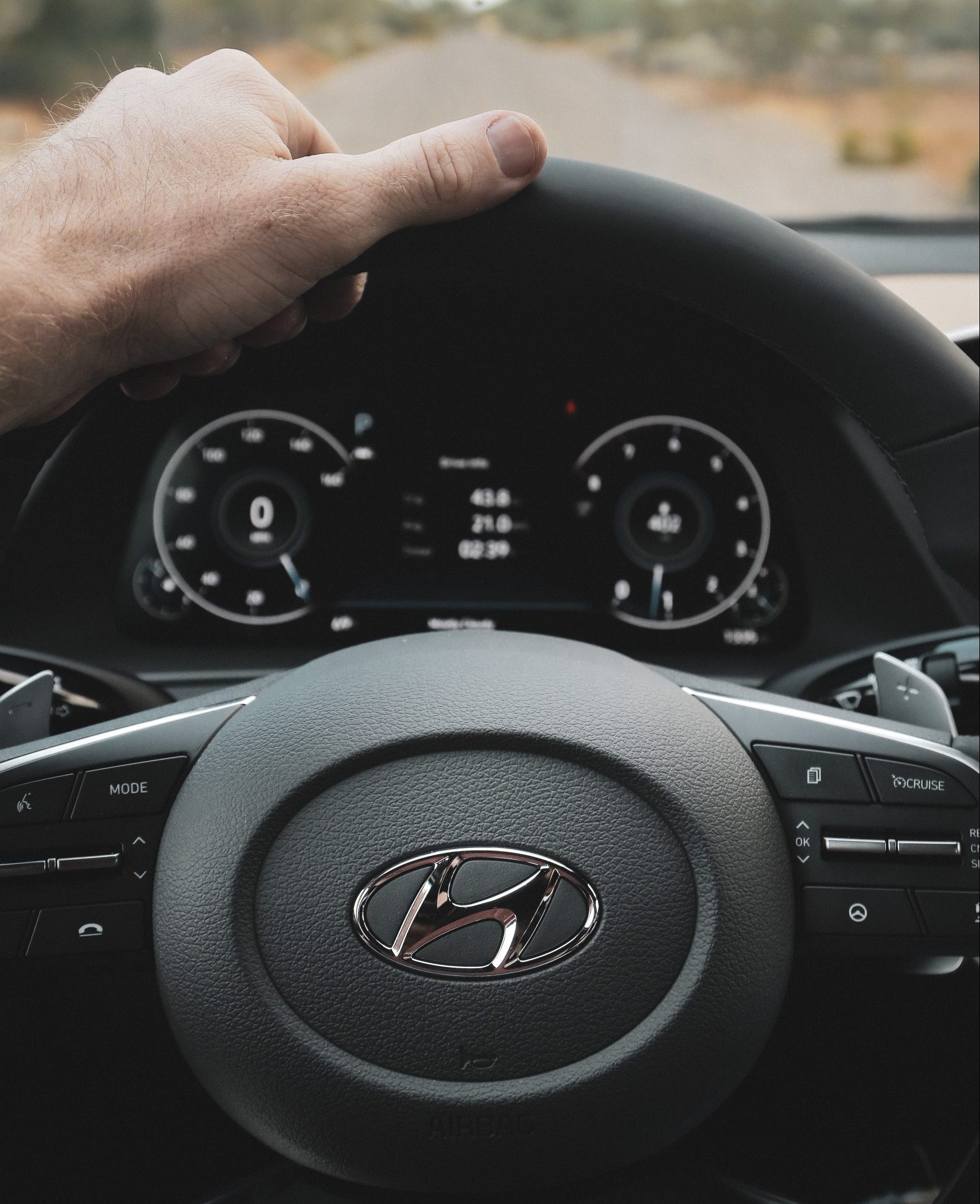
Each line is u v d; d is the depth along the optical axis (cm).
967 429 72
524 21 1109
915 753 71
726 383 179
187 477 185
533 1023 63
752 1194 71
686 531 188
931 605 174
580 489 190
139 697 150
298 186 62
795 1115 76
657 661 190
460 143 64
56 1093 75
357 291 79
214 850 65
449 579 191
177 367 77
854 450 172
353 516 190
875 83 1571
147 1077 74
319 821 65
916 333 71
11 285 58
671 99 1477
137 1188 73
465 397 187
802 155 1477
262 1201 69
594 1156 65
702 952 65
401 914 64
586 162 70
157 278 61
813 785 71
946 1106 78
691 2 1537
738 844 67
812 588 183
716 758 68
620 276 73
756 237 71
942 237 226
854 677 133
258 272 63
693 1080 65
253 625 189
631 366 182
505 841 65
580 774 66
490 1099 62
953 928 70
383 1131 63
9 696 81
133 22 421
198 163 62
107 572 181
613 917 65
